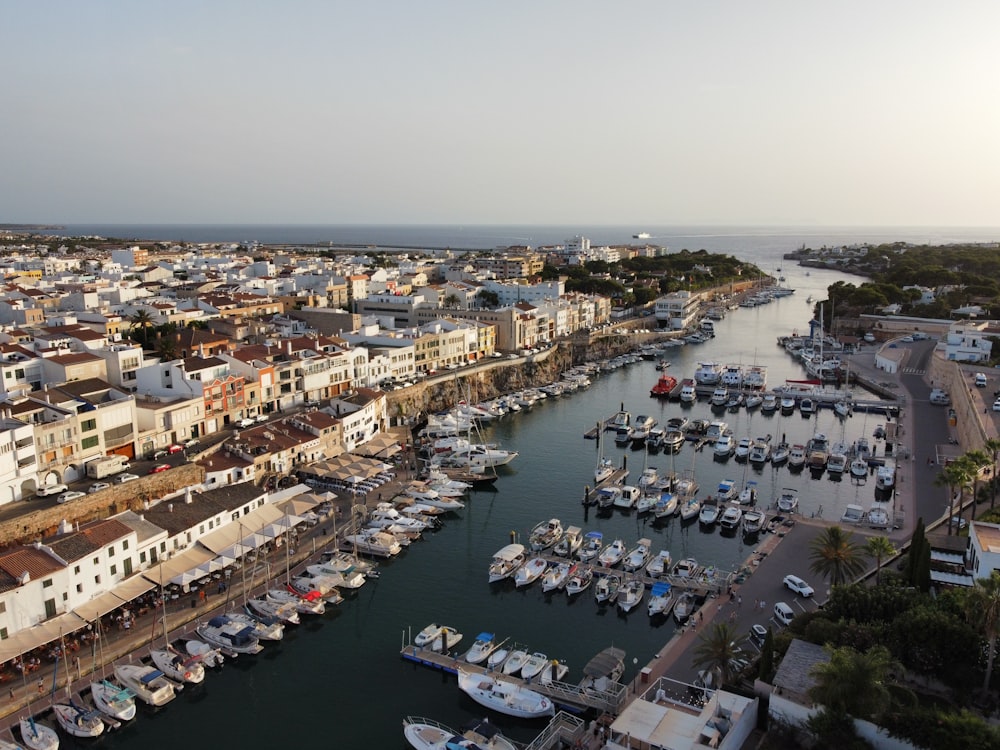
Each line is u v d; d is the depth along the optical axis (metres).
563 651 98.62
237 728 83.88
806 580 112.69
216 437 157.00
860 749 62.25
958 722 61.00
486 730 79.38
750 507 146.62
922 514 139.00
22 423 121.81
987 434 150.25
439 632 100.25
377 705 88.00
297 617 103.56
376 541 125.25
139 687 86.44
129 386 165.12
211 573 112.50
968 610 72.19
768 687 71.62
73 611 94.94
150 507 118.81
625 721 70.56
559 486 162.38
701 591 111.88
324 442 161.38
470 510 147.88
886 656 66.38
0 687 85.00
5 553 94.62
